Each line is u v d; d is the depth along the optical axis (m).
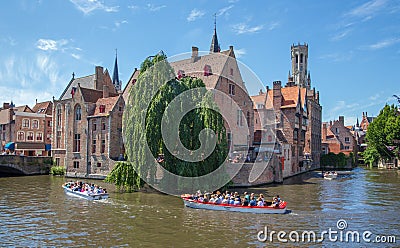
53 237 17.39
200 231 18.34
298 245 16.16
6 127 64.81
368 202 27.00
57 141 51.75
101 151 43.94
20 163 48.78
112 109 43.44
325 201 27.42
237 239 16.97
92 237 17.36
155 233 18.00
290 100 52.88
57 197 28.95
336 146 77.94
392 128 57.25
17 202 26.67
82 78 56.53
